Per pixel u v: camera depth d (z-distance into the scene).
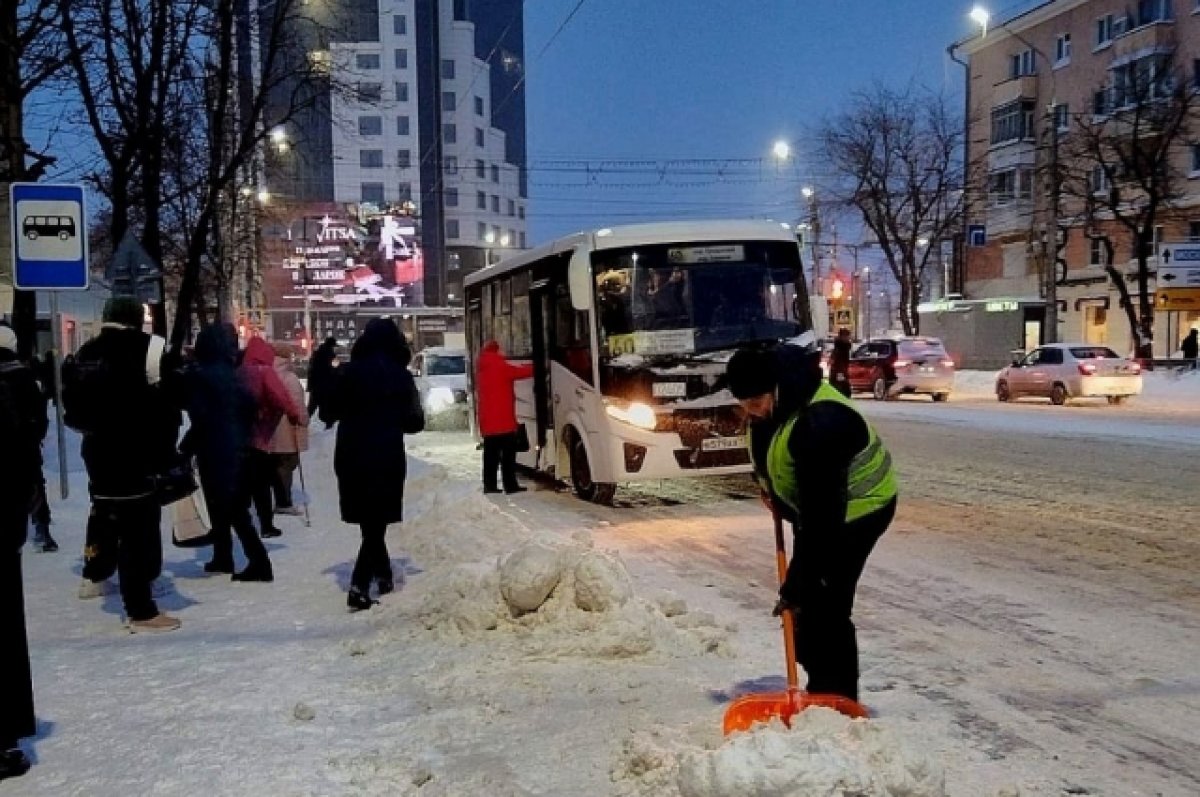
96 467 6.08
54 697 4.97
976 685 5.05
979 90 52.44
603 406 10.54
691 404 10.44
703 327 10.70
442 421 23.53
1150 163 33.47
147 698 4.94
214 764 4.13
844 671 4.23
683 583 7.41
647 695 4.84
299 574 7.77
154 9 15.91
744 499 11.62
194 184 21.11
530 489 12.95
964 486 11.86
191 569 7.99
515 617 5.82
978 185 47.56
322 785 3.91
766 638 5.89
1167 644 5.69
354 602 6.60
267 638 5.97
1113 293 43.59
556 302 11.90
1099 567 7.62
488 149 102.56
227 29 17.28
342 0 28.88
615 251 10.77
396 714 4.67
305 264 71.50
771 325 10.88
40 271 10.40
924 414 23.11
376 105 22.98
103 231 29.25
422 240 94.50
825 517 3.93
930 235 47.19
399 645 5.73
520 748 4.24
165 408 6.31
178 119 19.36
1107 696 4.87
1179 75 38.12
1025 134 48.66
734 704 4.08
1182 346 34.16
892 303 84.25
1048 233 33.03
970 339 41.56
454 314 78.19
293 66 19.44
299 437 10.38
